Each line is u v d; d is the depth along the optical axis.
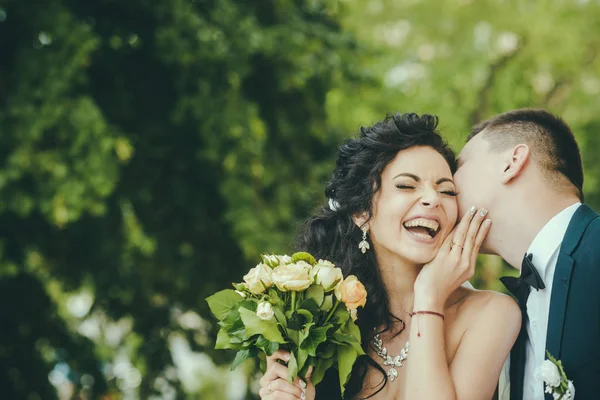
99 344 9.47
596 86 15.21
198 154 7.67
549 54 14.44
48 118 6.85
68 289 8.98
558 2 14.27
